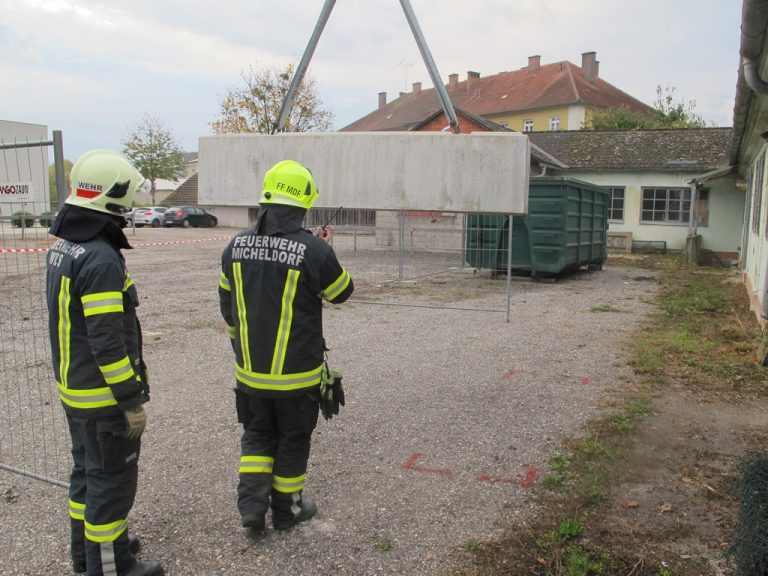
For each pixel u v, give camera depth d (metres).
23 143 3.98
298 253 3.06
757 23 4.37
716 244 20.98
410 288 12.24
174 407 5.12
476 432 4.65
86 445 2.64
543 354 6.99
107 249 2.57
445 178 9.04
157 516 3.41
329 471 3.99
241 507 3.13
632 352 7.06
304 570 2.94
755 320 8.96
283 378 3.08
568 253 13.33
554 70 56.28
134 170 2.71
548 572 2.91
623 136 24.72
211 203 10.26
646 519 3.41
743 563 2.66
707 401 5.37
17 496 3.64
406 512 3.48
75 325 2.57
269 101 40.31
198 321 8.59
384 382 5.88
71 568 2.95
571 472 3.97
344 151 9.52
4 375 6.11
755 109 8.37
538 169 21.05
